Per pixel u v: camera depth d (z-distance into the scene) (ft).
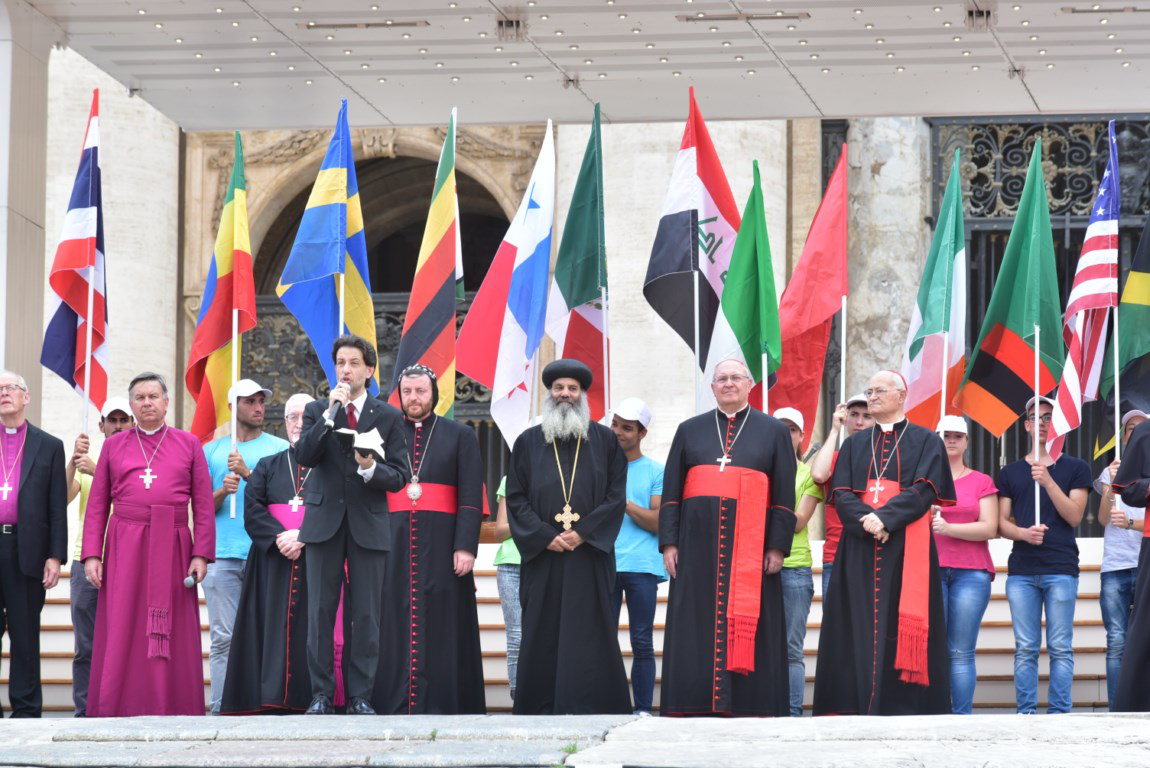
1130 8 55.93
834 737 29.81
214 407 53.42
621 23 58.44
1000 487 48.98
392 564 43.34
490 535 93.20
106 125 88.07
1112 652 48.21
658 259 52.34
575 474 42.91
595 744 29.55
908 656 42.22
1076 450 90.74
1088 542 57.31
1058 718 32.50
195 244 95.50
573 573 42.75
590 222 52.42
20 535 45.14
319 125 70.13
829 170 90.94
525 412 53.26
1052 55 60.49
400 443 41.11
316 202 52.54
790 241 90.53
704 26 58.65
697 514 43.39
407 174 110.22
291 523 45.29
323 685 39.55
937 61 61.52
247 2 56.59
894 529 42.55
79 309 52.29
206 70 63.52
